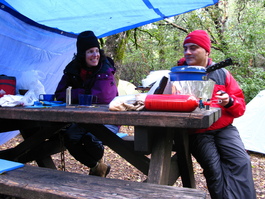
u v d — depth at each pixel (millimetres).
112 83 2578
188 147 2250
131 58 11891
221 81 2244
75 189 1505
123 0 3061
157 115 1490
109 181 1636
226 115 2230
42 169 1846
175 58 11422
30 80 2664
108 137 2223
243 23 9875
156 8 3352
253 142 5809
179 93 1705
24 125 2432
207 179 2123
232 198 1971
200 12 10898
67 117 1737
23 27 3242
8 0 2801
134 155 2158
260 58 10203
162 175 1731
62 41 3869
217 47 10523
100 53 2641
